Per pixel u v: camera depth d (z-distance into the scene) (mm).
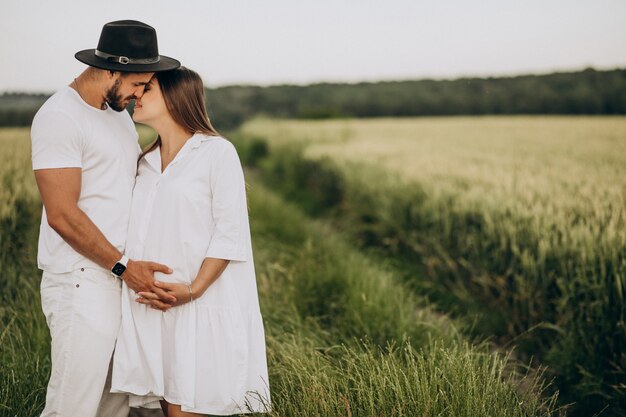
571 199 5359
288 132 20562
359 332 3660
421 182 7441
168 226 2244
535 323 4250
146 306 2279
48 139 2092
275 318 3883
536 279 4266
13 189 5785
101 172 2232
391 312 3861
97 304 2221
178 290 2199
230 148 2299
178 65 2309
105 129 2254
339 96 56812
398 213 6992
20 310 3609
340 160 10836
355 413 2436
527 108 39812
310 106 55344
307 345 3369
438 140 15672
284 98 57156
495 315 4594
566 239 4312
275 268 4816
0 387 2668
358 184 8844
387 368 2594
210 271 2229
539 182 6523
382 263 6219
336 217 9031
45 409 2273
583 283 3869
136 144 2438
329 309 4172
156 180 2312
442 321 4199
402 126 24109
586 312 3758
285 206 8711
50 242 2273
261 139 21094
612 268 3826
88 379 2227
